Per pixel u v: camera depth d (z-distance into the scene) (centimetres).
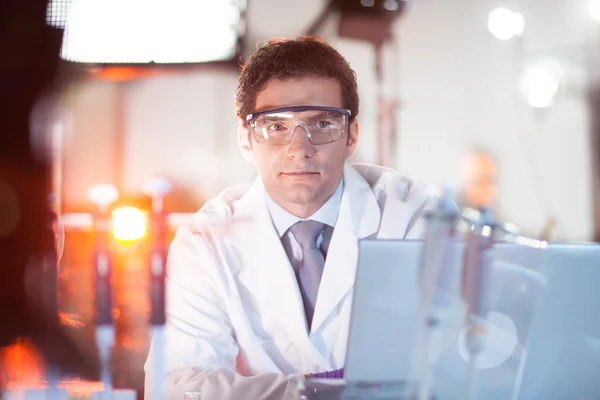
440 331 121
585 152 533
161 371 160
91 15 444
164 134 522
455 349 121
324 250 199
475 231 122
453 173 542
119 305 258
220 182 529
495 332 124
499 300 124
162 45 457
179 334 185
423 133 542
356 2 425
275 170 185
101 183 504
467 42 538
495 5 532
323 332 189
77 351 152
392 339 124
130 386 213
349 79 195
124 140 512
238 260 196
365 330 124
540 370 130
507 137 542
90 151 507
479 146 541
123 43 452
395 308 123
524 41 529
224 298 192
